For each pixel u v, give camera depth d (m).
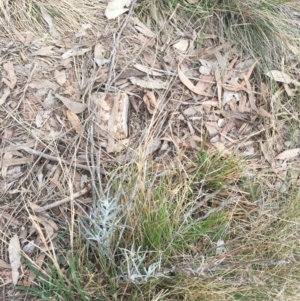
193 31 1.11
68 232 0.89
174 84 1.05
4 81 0.97
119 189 0.86
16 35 1.02
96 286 0.85
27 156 0.93
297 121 1.09
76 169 0.93
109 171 0.94
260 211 0.97
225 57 1.10
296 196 0.98
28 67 0.99
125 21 1.07
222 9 1.13
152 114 1.01
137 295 0.85
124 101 0.98
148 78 1.03
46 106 0.97
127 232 0.87
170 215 0.92
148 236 0.87
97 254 0.88
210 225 0.92
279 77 1.10
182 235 0.89
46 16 1.05
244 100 1.08
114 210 0.87
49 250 0.84
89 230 0.87
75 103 0.97
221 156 1.00
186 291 0.85
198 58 1.08
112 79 1.01
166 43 1.08
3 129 0.93
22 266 0.87
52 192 0.91
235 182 0.99
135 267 0.79
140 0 1.11
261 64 1.11
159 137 0.99
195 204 0.95
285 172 1.04
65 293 0.84
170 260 0.89
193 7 1.12
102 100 0.98
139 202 0.87
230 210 0.96
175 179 0.96
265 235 0.94
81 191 0.92
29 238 0.89
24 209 0.90
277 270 0.91
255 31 1.13
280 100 1.10
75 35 1.05
